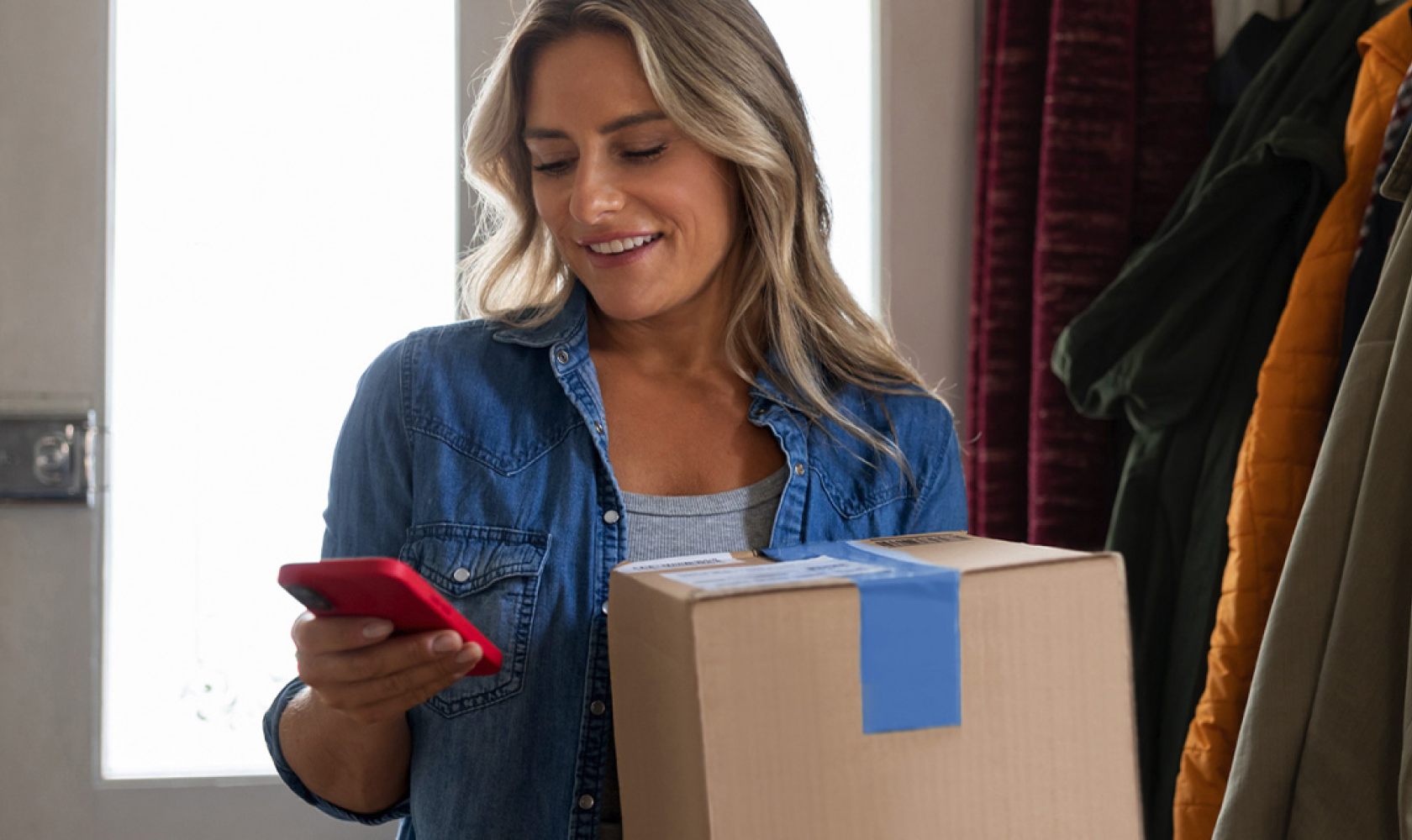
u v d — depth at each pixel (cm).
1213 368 160
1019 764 73
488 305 118
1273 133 154
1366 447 115
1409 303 111
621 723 81
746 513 104
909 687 71
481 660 81
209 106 194
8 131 187
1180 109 182
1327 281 145
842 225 203
